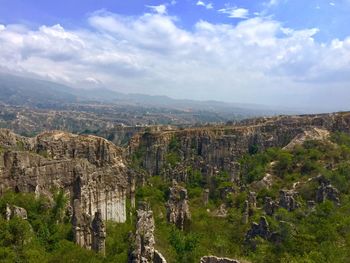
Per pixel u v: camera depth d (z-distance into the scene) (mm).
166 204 156250
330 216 131000
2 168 111000
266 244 119688
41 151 151750
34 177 113875
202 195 187500
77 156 162500
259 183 186500
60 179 119500
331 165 182750
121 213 131125
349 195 150875
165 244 114250
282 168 199250
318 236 118812
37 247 96000
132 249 85750
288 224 123438
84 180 120625
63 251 97750
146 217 119562
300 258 107500
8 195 107562
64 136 168625
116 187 130375
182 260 110688
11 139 146625
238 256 116375
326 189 149375
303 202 150375
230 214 158625
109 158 168250
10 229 95625
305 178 178250
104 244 103562
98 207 123250
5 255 89438
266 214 146875
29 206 107438
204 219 156250
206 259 91438
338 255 106875
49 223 106125
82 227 103938
